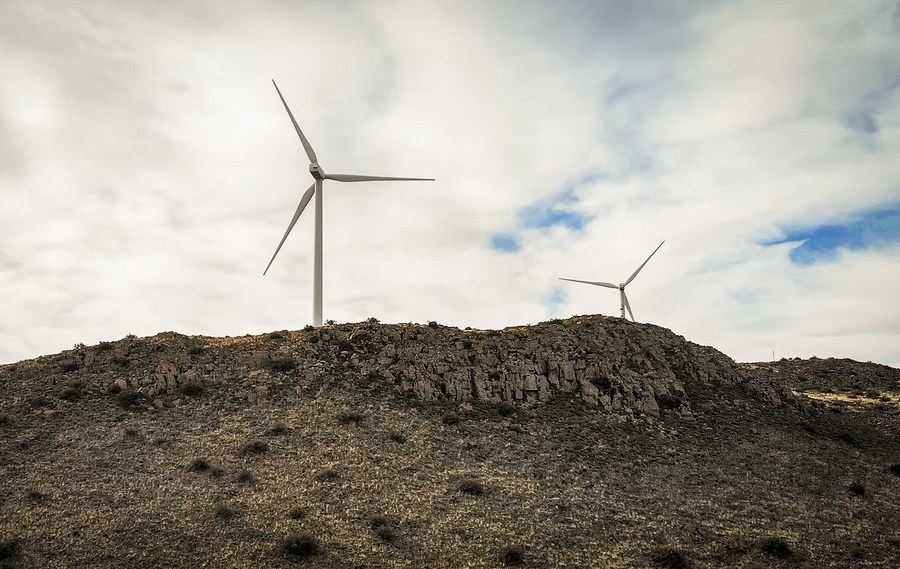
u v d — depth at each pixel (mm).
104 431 75500
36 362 94250
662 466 76438
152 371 88062
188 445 73562
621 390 90812
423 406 85375
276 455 72188
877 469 80625
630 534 62406
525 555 57938
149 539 56594
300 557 55625
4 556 53000
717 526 64562
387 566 55375
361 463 71438
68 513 59531
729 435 85688
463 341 98188
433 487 68375
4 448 70812
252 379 87750
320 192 105125
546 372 93312
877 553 61156
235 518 60594
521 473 72688
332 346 96438
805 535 63719
